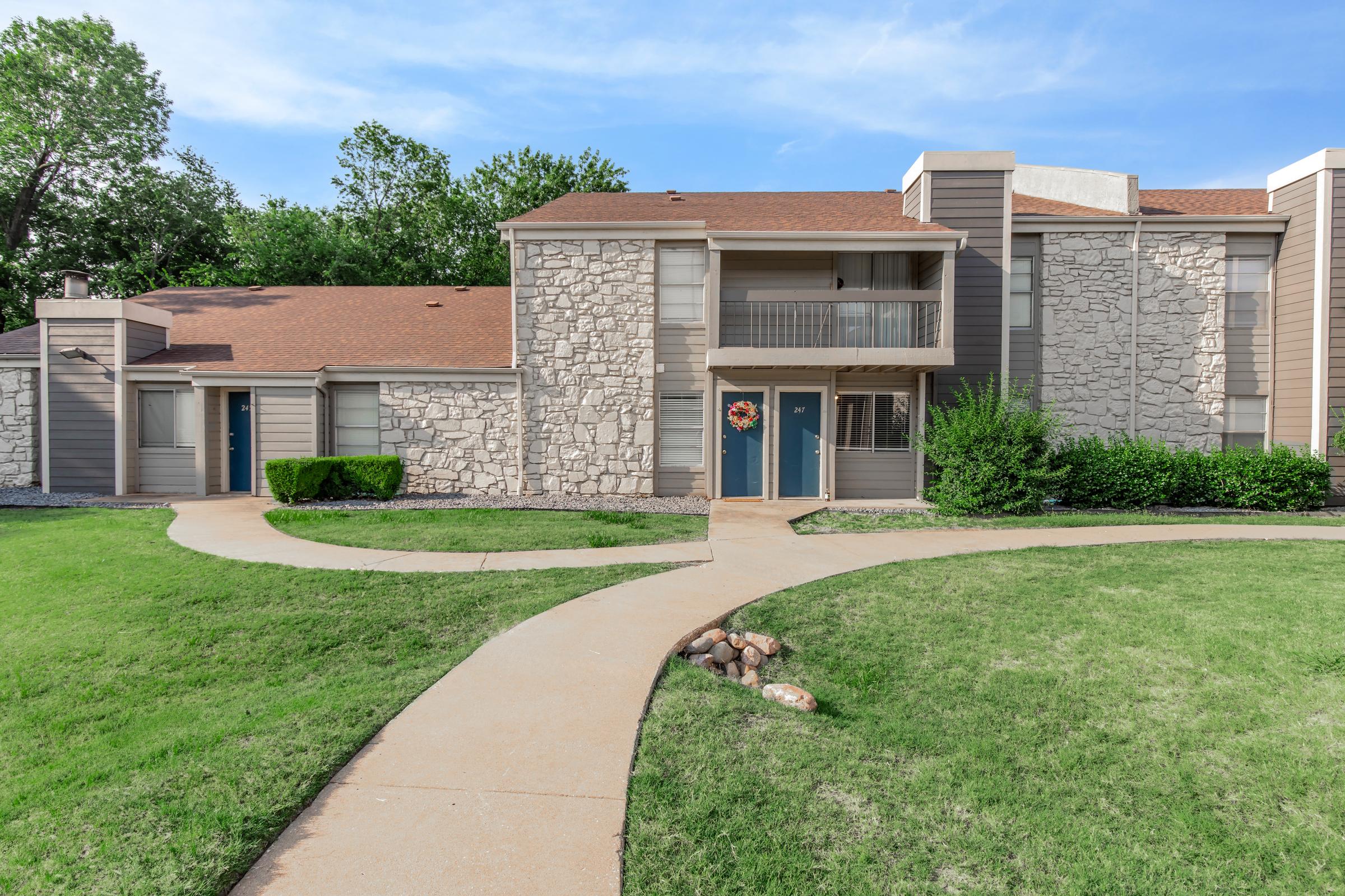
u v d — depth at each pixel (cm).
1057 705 469
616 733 396
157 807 315
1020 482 1220
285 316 1725
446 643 566
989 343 1413
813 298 1305
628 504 1321
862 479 1427
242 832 296
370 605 648
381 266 2872
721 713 431
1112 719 454
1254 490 1338
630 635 556
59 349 1412
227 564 779
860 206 1602
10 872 273
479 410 1440
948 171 1409
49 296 2778
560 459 1436
